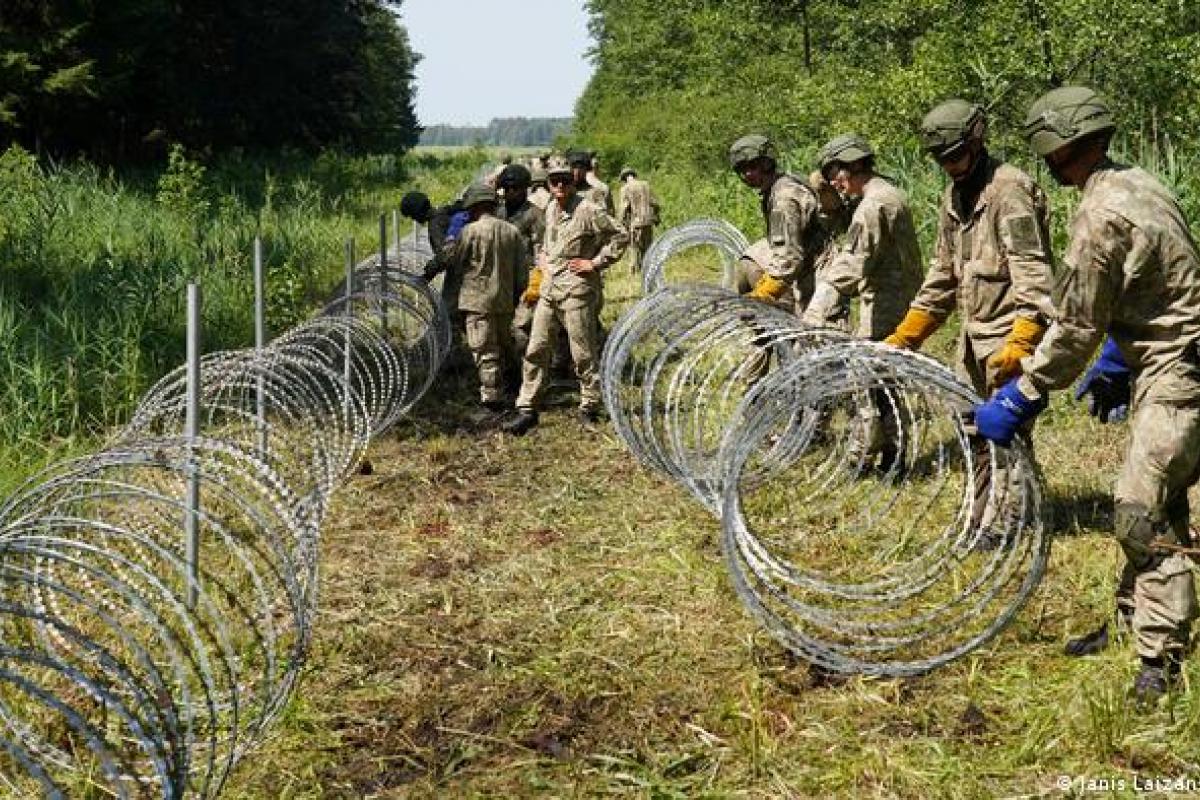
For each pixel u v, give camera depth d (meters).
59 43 27.78
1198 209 9.45
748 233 17.47
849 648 4.36
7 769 3.70
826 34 23.92
